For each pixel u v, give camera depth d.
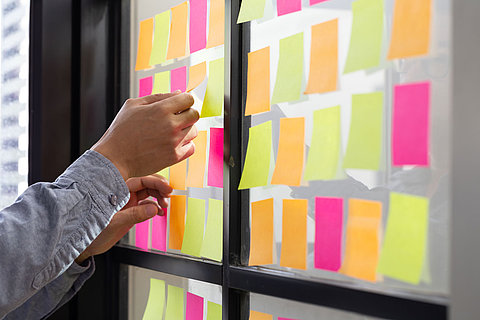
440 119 0.55
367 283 0.61
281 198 0.73
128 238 1.08
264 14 0.77
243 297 0.80
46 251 0.68
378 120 0.59
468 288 0.37
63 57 1.05
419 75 0.57
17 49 1.14
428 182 0.56
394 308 0.56
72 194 0.70
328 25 0.66
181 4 0.92
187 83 0.93
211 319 0.85
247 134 0.80
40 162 1.02
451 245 0.39
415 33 0.55
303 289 0.66
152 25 1.00
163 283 0.99
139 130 0.74
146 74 1.05
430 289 0.55
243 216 0.80
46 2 1.03
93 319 1.07
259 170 0.75
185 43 0.91
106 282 1.08
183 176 0.91
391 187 0.60
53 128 1.04
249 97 0.78
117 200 0.74
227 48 0.79
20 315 0.85
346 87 0.65
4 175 1.19
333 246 0.65
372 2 0.60
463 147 0.38
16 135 1.14
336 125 0.65
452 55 0.40
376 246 0.60
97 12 1.09
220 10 0.82
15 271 0.67
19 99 1.13
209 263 0.82
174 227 0.92
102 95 1.10
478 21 0.38
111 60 1.11
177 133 0.75
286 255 0.70
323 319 0.67
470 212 0.38
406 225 0.56
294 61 0.70
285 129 0.72
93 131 1.08
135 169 0.76
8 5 1.18
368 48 0.60
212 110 0.83
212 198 0.86
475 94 0.38
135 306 1.07
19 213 0.69
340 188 0.65
